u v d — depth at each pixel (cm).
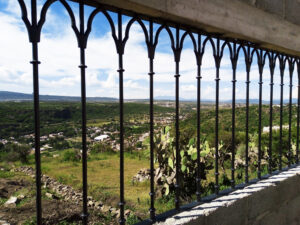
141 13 128
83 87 114
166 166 505
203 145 523
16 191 520
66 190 568
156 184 514
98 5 117
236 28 164
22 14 97
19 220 360
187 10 136
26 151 1219
